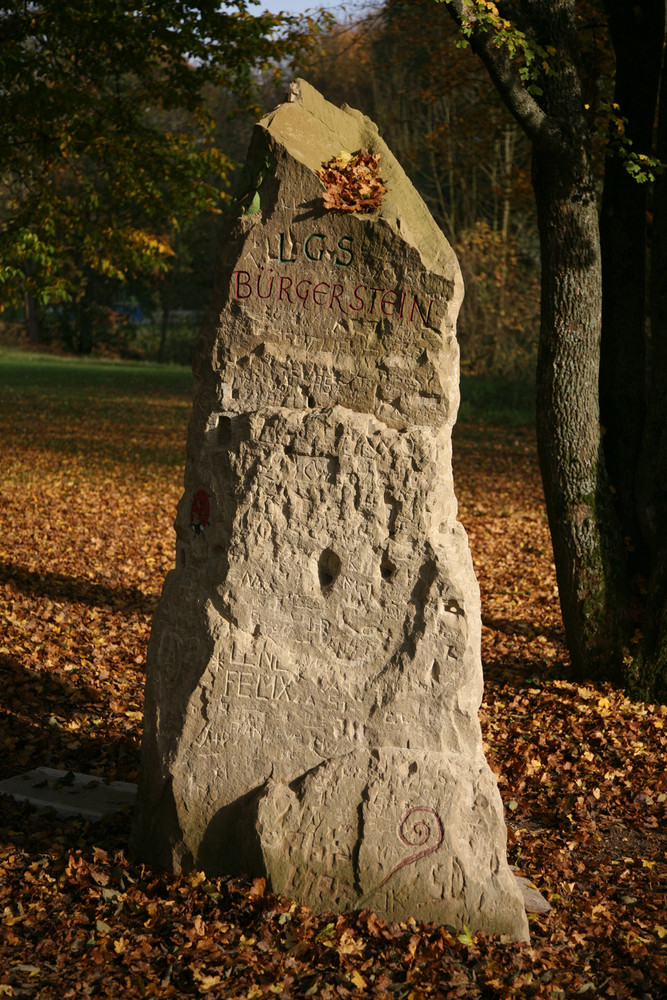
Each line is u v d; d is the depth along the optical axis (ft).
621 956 13.56
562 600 25.26
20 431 73.20
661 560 23.99
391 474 14.30
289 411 14.64
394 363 14.44
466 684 14.28
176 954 12.53
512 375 97.45
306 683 14.47
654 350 24.80
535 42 21.84
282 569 14.60
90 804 16.71
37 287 46.50
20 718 20.71
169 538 41.09
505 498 55.16
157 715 14.89
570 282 24.03
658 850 17.15
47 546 37.09
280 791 14.19
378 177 14.88
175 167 46.85
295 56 47.44
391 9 52.06
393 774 14.08
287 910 13.53
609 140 24.54
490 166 90.53
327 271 14.58
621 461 25.88
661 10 25.40
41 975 12.03
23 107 41.37
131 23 41.37
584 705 23.34
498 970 12.71
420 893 13.73
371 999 11.89
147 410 94.48
